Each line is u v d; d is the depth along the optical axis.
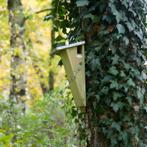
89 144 6.95
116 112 6.66
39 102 12.23
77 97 6.72
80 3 6.78
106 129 6.66
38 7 21.52
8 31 16.17
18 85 14.23
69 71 6.70
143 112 6.74
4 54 15.24
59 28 7.60
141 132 6.71
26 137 7.99
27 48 18.70
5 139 5.36
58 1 7.54
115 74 6.62
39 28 20.75
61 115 11.78
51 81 21.41
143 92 6.79
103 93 6.65
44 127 9.92
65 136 9.93
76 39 6.99
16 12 15.22
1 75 18.34
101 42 6.77
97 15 6.85
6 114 10.12
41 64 20.86
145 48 6.93
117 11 6.72
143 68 6.88
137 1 6.92
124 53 6.72
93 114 6.82
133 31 6.79
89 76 6.79
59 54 6.84
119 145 6.62
